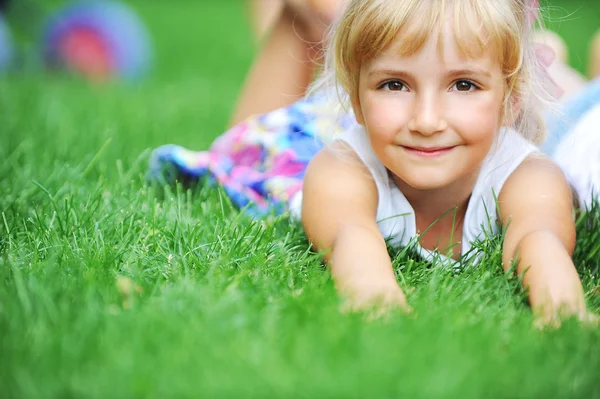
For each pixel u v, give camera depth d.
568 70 3.69
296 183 3.01
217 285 1.99
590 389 1.56
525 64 2.33
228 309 1.80
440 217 2.45
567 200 2.36
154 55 8.51
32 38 7.80
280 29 3.58
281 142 3.28
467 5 2.16
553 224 2.26
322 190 2.40
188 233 2.41
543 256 2.12
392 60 2.17
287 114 3.38
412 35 2.13
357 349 1.60
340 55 2.34
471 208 2.45
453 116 2.16
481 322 1.79
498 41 2.18
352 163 2.45
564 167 2.85
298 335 1.65
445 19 2.13
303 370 1.51
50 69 7.50
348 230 2.26
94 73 7.40
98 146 3.66
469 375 1.52
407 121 2.18
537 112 2.53
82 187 2.94
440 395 1.46
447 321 1.78
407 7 2.14
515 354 1.65
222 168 3.22
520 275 2.13
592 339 1.75
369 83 2.23
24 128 4.07
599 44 4.35
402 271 2.32
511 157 2.42
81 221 2.48
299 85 3.60
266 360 1.55
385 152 2.23
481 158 2.24
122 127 4.14
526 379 1.55
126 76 7.36
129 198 2.75
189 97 5.53
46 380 1.52
